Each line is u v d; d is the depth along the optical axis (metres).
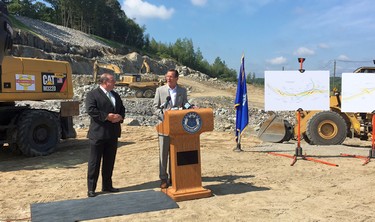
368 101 8.70
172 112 5.52
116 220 4.83
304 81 8.78
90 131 5.95
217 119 19.66
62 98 10.16
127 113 21.83
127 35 116.06
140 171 7.70
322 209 5.21
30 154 9.33
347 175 7.16
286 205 5.38
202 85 59.91
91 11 104.25
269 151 9.83
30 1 97.12
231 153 9.54
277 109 8.77
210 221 4.78
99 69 40.75
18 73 9.20
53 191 6.36
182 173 5.71
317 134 10.75
